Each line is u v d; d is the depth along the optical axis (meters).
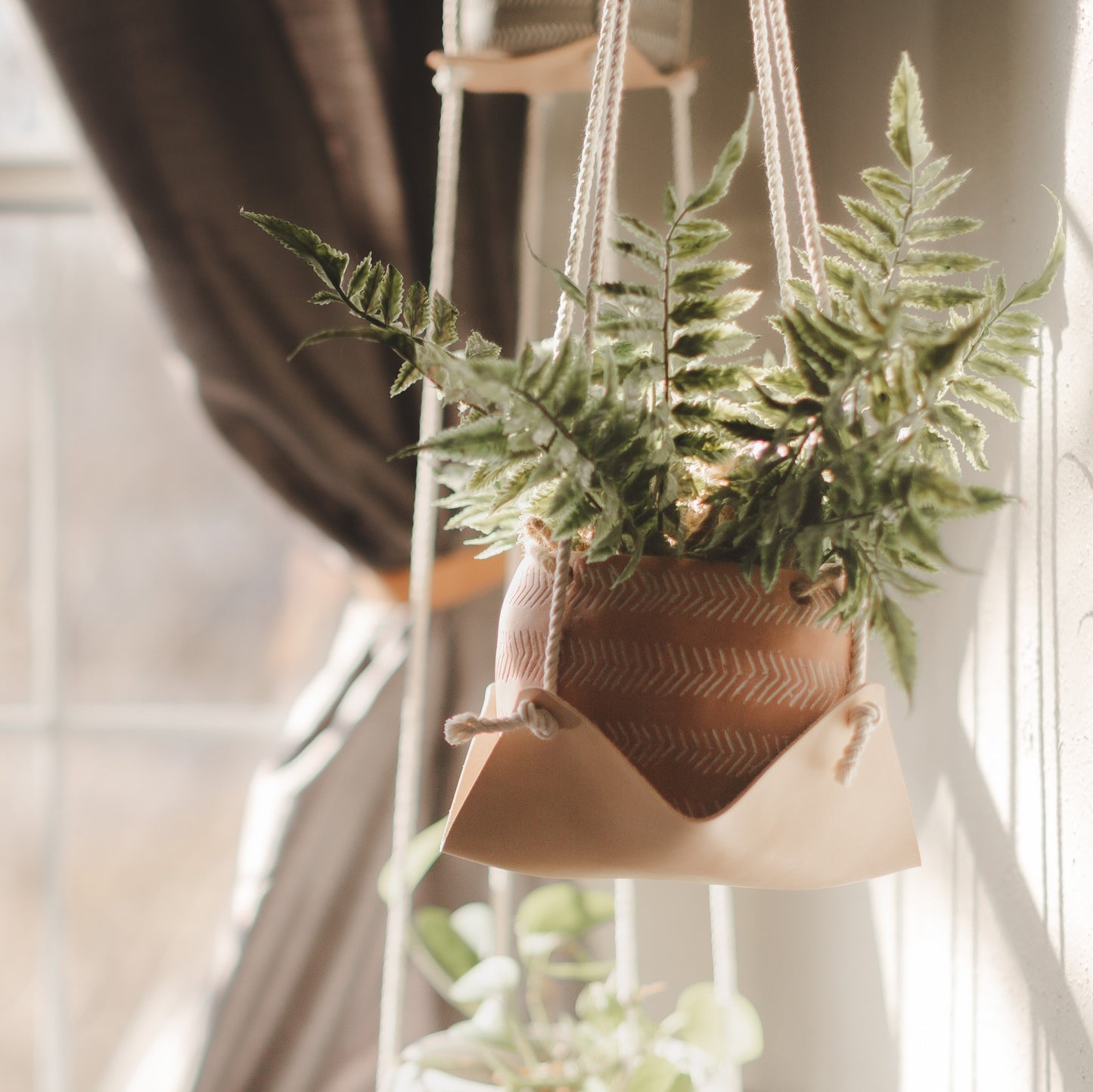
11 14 1.37
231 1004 1.38
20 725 1.98
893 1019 0.86
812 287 0.52
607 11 0.53
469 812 0.45
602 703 0.45
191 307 1.36
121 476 2.01
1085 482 0.55
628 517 0.45
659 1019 1.18
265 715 2.00
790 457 0.45
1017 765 0.64
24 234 2.01
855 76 0.86
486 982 1.04
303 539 1.63
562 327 0.52
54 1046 1.95
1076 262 0.57
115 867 2.02
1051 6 0.61
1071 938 0.56
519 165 1.31
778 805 0.44
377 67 1.33
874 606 0.45
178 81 1.33
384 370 1.40
